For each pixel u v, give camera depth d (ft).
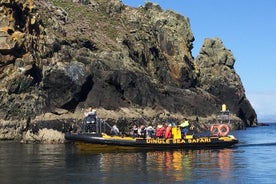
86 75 211.61
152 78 268.41
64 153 117.50
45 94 202.39
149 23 320.29
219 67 362.33
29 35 208.85
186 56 315.58
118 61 241.76
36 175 76.38
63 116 197.67
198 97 287.48
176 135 127.03
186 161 97.09
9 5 206.69
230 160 99.71
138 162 94.63
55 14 262.88
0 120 185.78
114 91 225.56
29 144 157.17
